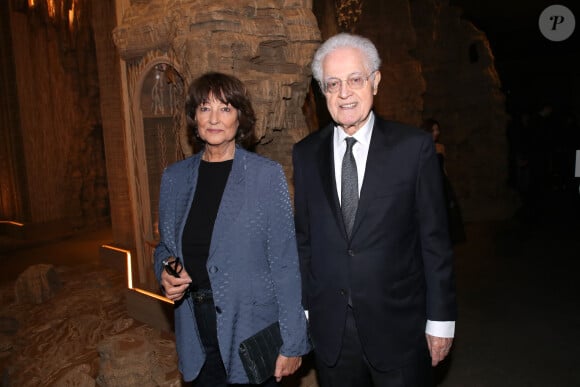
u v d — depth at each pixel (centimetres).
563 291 423
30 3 711
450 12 755
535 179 679
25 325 402
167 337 350
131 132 388
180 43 285
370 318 165
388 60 679
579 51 1038
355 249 164
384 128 170
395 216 162
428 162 162
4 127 750
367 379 182
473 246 576
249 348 164
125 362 274
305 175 178
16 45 707
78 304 430
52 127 751
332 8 566
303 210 181
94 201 809
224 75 172
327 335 174
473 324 367
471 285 448
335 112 164
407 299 168
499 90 762
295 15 308
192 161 183
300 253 184
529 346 329
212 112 169
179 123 349
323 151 176
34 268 468
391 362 167
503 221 701
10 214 772
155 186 396
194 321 178
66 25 755
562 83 1105
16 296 457
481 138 755
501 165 748
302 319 170
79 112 780
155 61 343
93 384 293
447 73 759
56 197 759
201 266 173
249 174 168
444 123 765
